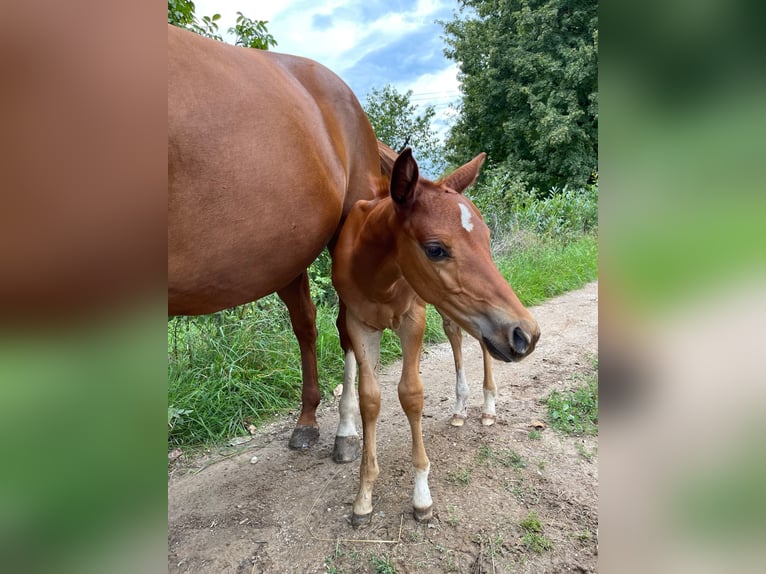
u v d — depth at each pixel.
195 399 3.52
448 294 1.94
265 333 4.47
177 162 1.68
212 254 1.88
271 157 2.02
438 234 1.88
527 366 4.30
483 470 2.66
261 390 3.84
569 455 2.76
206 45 1.94
